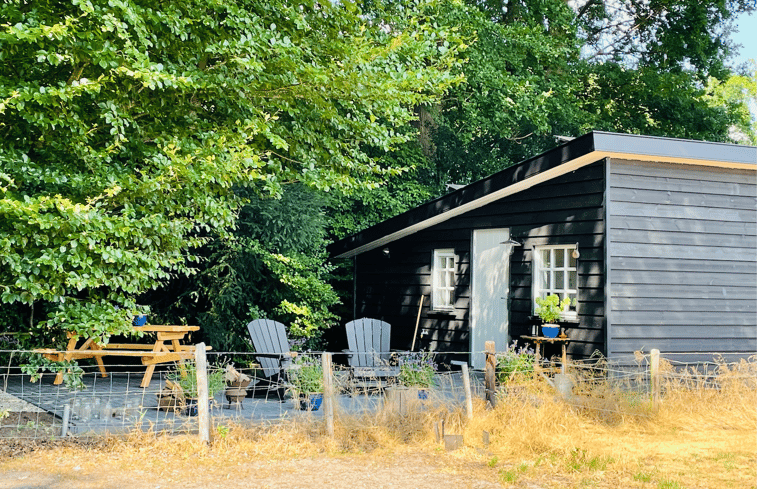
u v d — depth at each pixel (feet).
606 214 28.99
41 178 20.66
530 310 33.09
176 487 16.71
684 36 64.75
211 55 26.00
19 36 18.22
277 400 28.60
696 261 30.53
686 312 30.12
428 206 38.19
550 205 32.17
